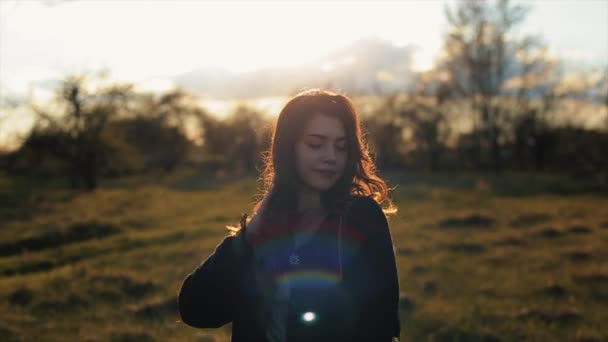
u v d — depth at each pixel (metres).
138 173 54.62
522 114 49.22
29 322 8.30
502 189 30.59
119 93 39.31
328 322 1.68
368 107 53.38
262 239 1.81
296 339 1.69
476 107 48.66
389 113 52.94
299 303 1.70
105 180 47.09
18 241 17.14
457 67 48.09
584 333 7.36
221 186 38.31
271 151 1.98
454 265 11.80
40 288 10.35
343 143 1.83
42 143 38.16
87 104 38.66
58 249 16.28
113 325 8.08
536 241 14.56
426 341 7.28
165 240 16.84
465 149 52.72
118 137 42.03
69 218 21.58
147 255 14.03
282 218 1.81
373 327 1.67
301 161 1.81
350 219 1.75
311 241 1.75
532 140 49.69
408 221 18.47
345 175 1.84
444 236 15.59
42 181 45.16
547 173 43.66
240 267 1.83
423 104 51.84
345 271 1.69
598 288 9.72
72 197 31.00
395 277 1.72
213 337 7.37
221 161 59.28
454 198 26.05
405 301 8.66
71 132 38.41
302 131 1.81
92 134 38.75
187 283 1.91
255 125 54.59
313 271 1.72
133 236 17.64
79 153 38.47
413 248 13.62
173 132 59.88
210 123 59.88
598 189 30.09
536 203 23.83
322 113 1.81
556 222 17.67
